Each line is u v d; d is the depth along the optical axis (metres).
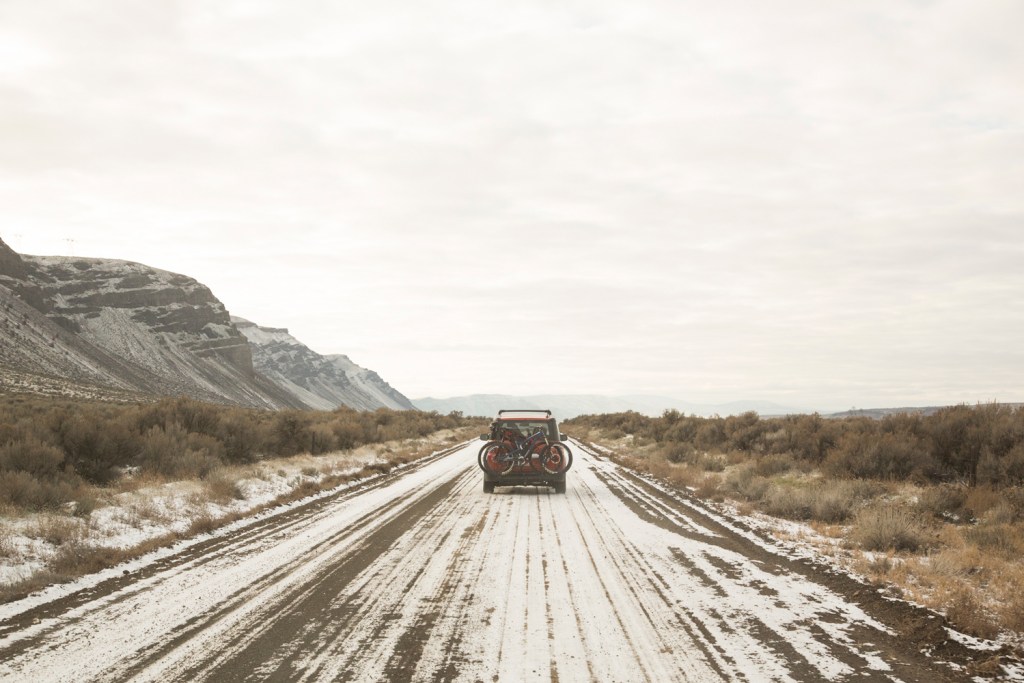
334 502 15.50
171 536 10.88
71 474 14.91
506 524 12.57
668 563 9.36
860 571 8.61
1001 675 5.36
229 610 7.11
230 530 11.88
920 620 6.57
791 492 14.53
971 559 8.96
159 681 5.20
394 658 5.71
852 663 5.62
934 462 15.66
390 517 13.37
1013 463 13.85
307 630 6.45
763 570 8.95
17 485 12.05
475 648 5.97
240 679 5.25
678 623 6.69
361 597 7.62
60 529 10.19
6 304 186.50
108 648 5.94
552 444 16.95
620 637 6.27
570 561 9.48
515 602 7.43
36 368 146.25
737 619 6.82
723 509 14.36
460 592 7.85
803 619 6.82
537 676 5.32
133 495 13.70
